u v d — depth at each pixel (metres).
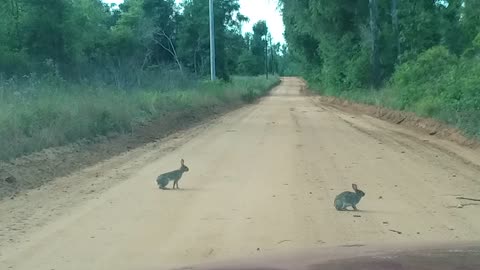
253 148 17.31
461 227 8.27
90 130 16.81
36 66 30.23
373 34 43.12
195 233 7.96
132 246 7.34
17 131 13.90
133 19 51.84
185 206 9.64
